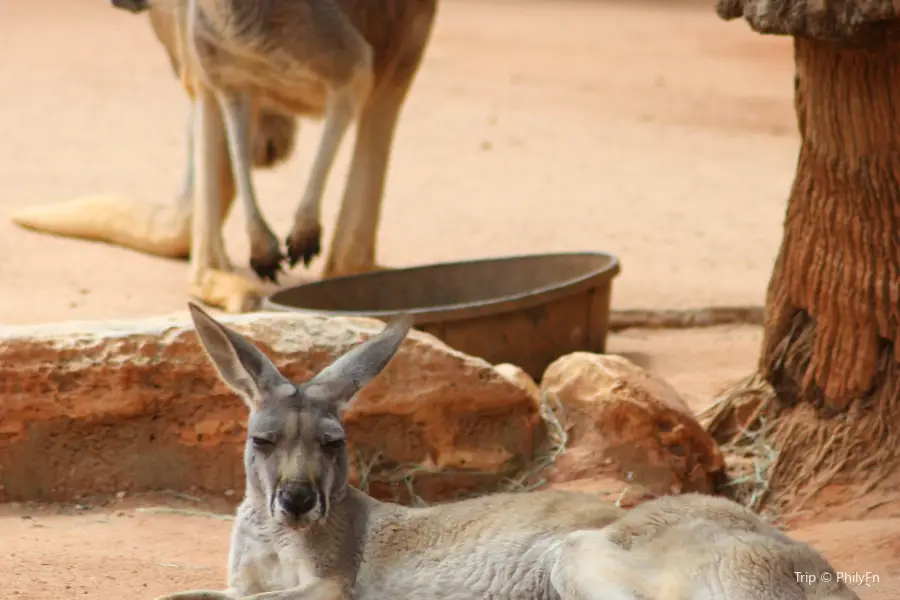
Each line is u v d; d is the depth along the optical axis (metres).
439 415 9.68
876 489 9.82
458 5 52.06
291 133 16.58
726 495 10.21
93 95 30.55
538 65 37.75
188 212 16.44
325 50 13.52
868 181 9.73
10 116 27.52
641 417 9.91
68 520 9.12
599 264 13.22
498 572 7.02
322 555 7.14
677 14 51.88
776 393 10.77
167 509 9.37
